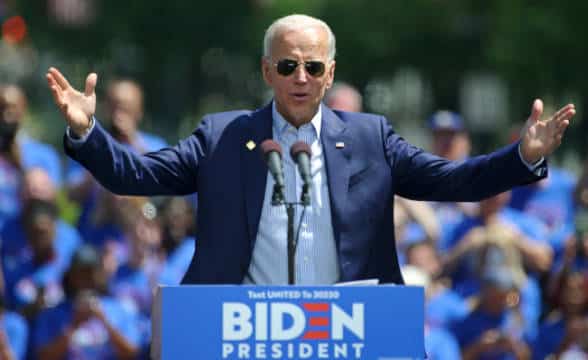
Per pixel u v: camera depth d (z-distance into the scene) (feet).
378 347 49.88
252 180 56.39
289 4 406.21
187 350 49.42
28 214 101.24
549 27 297.12
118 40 405.39
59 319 96.02
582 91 296.30
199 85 422.82
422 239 104.17
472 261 103.96
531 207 112.78
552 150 54.03
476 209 106.73
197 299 49.55
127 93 106.52
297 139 57.36
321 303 49.80
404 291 50.01
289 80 56.34
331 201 56.29
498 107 292.81
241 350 49.55
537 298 102.83
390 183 57.11
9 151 103.40
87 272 96.17
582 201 112.27
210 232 56.29
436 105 385.09
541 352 101.55
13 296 100.83
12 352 95.20
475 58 369.91
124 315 97.71
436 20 373.40
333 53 57.62
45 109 397.60
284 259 55.77
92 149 54.29
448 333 97.25
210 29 413.59
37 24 395.14
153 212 104.63
